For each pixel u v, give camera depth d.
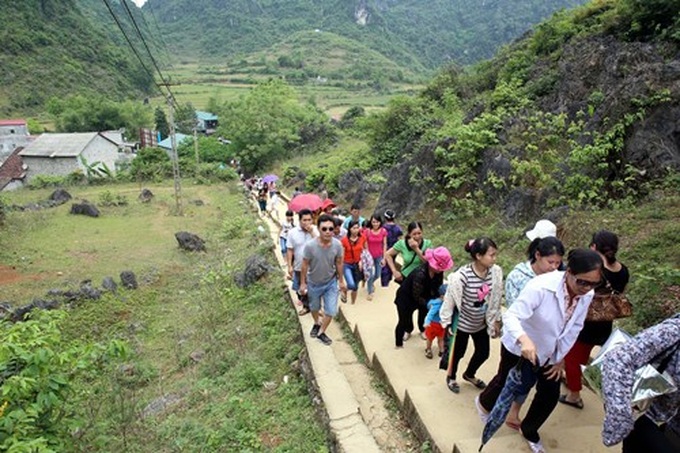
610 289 4.10
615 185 9.55
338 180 23.73
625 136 9.95
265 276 11.84
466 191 13.02
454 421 4.43
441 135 15.68
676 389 2.51
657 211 8.39
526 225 10.62
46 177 37.81
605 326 4.14
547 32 18.11
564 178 10.67
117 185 37.28
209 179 39.38
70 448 4.60
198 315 10.58
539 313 3.35
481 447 3.69
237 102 54.03
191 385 7.20
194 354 8.39
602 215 9.05
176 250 17.19
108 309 11.05
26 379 3.90
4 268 14.36
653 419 2.66
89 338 9.66
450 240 11.62
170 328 10.27
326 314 6.53
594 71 13.15
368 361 6.29
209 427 5.62
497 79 20.25
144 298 12.12
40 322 5.20
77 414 5.68
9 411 4.04
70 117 59.25
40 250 16.52
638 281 6.27
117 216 23.50
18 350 4.20
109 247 17.36
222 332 9.20
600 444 3.95
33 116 61.16
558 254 3.72
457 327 4.74
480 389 4.98
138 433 5.71
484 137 13.02
